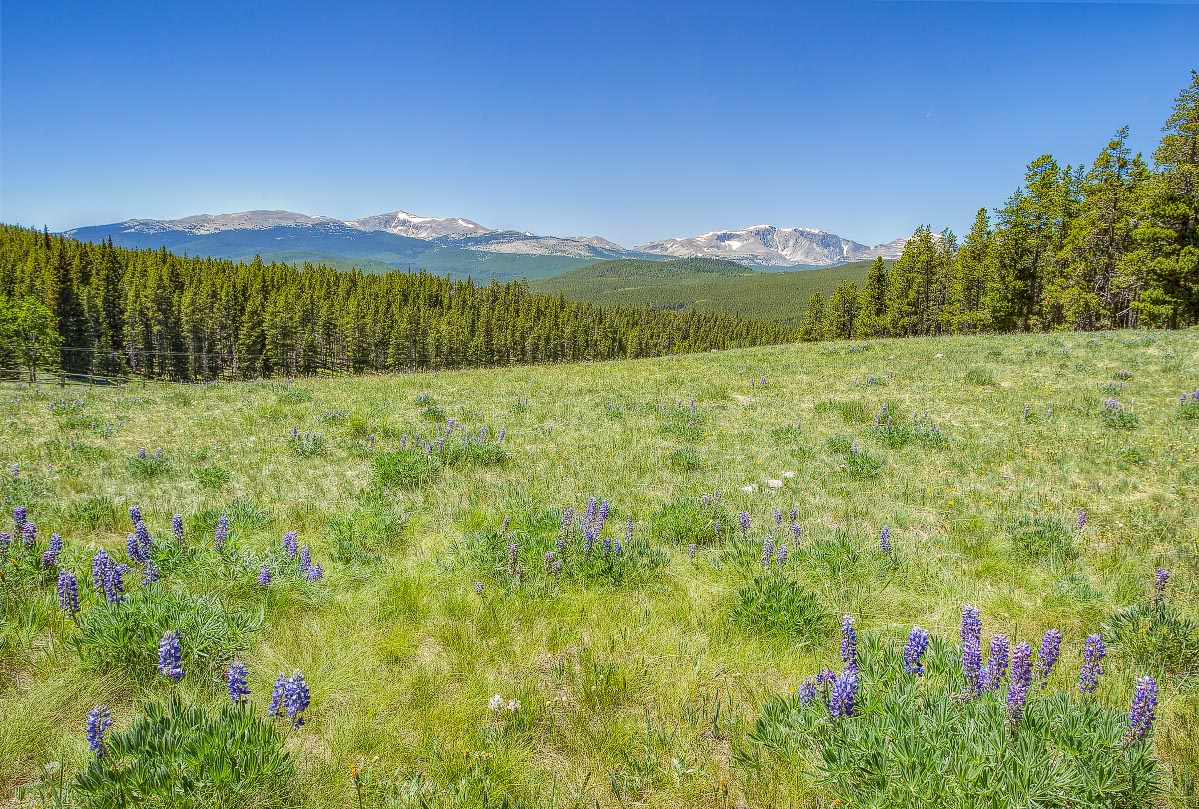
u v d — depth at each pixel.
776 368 23.67
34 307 77.50
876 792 3.23
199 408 17.67
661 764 3.80
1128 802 3.33
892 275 74.56
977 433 12.59
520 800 3.46
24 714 3.83
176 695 3.98
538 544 6.85
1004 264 50.12
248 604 5.38
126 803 3.10
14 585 5.33
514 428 14.55
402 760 3.76
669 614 5.73
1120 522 7.96
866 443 12.39
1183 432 11.38
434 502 8.99
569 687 4.60
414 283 164.25
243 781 3.26
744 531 7.71
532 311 164.00
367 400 18.50
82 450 11.59
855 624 5.62
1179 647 4.92
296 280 139.12
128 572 5.74
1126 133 41.78
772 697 4.25
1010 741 3.49
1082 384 16.34
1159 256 38.38
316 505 8.69
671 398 18.27
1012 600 5.99
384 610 5.46
